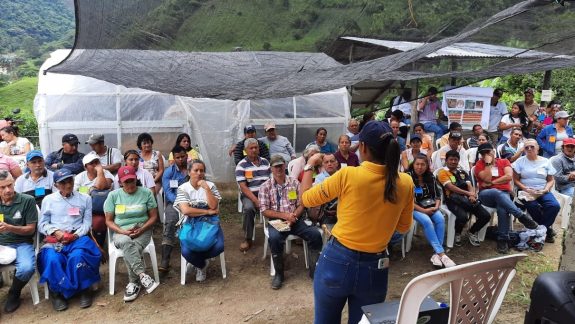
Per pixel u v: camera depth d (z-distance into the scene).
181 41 2.58
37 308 3.81
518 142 6.29
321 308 2.27
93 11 2.24
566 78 11.90
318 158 2.53
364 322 1.97
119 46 2.74
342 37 2.59
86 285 3.85
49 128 6.22
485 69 3.22
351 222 2.12
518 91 12.41
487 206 5.04
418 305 1.76
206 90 3.27
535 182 5.27
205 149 6.98
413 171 4.71
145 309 3.78
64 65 3.20
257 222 5.92
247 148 5.10
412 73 3.20
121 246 3.98
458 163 5.22
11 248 3.78
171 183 4.99
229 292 4.07
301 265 4.61
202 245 4.02
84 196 4.16
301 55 3.14
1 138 6.19
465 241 5.20
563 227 5.45
